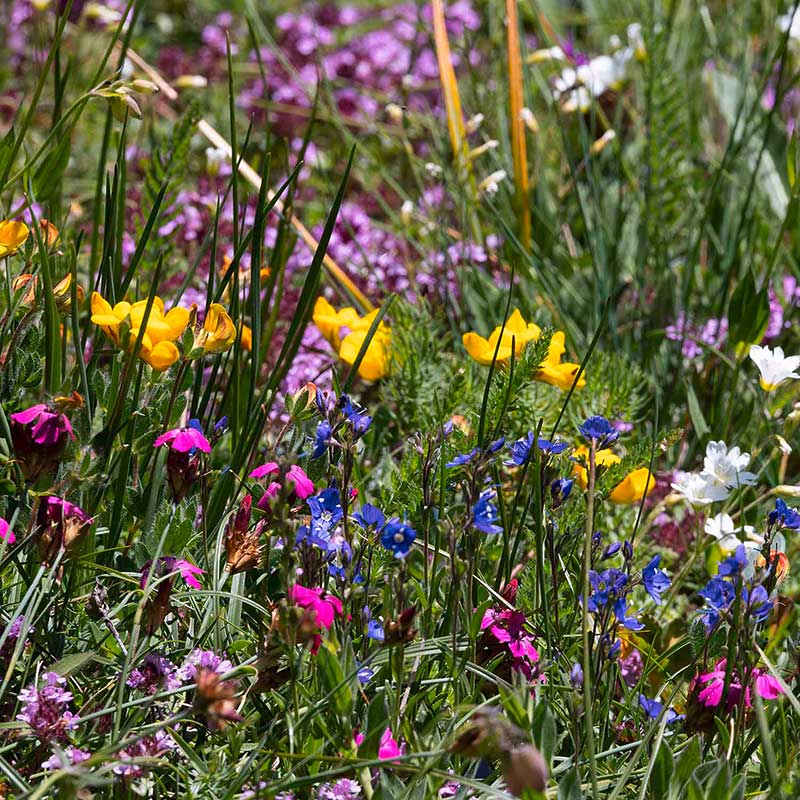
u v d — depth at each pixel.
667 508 5.35
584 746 3.38
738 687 3.35
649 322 6.47
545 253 7.19
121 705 3.02
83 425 3.51
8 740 3.23
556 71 8.64
